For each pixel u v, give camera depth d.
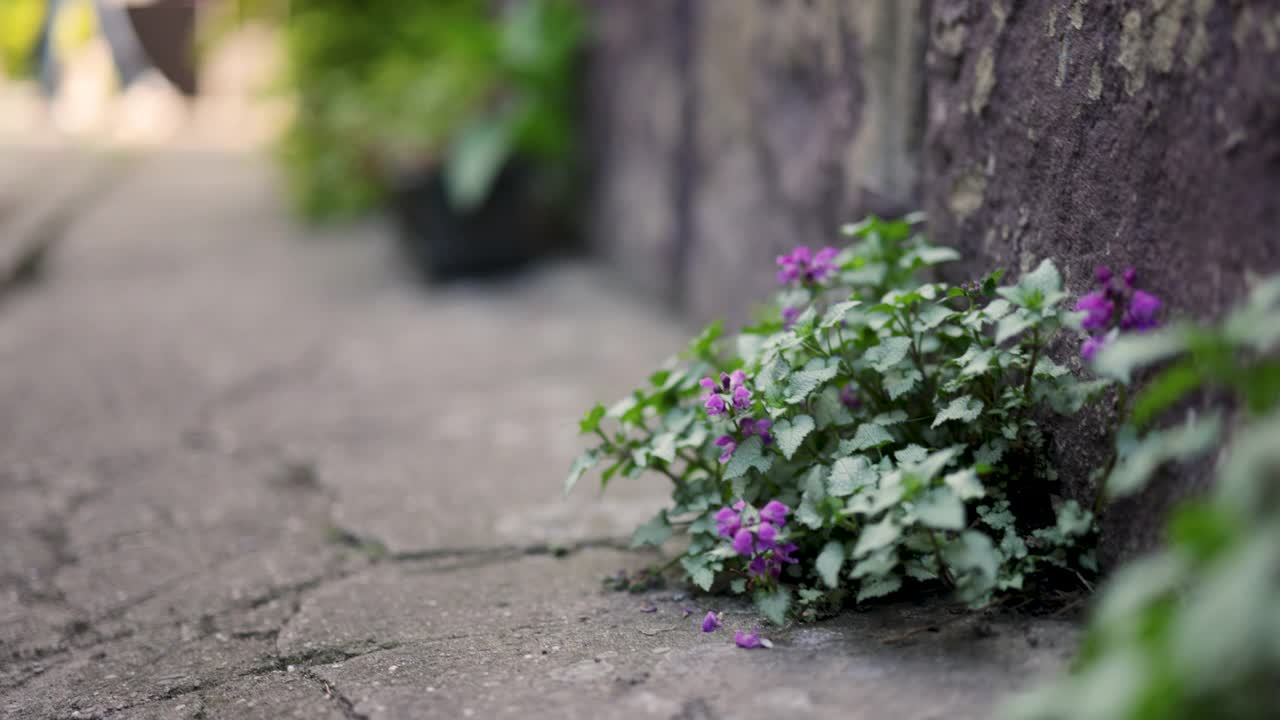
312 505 1.52
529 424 1.70
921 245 1.33
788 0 1.63
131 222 3.19
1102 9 1.19
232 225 3.16
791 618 1.22
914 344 1.26
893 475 1.15
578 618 1.27
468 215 2.38
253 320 2.21
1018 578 1.16
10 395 1.84
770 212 1.71
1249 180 1.09
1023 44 1.27
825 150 1.57
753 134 1.75
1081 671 1.05
